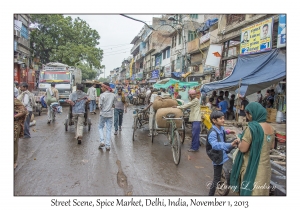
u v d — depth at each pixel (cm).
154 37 3888
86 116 940
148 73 4169
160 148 726
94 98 1520
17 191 419
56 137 822
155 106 750
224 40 1513
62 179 473
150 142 800
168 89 2102
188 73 2017
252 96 1373
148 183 470
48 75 1953
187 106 689
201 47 2034
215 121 382
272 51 991
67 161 579
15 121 500
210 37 1841
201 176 514
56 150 668
